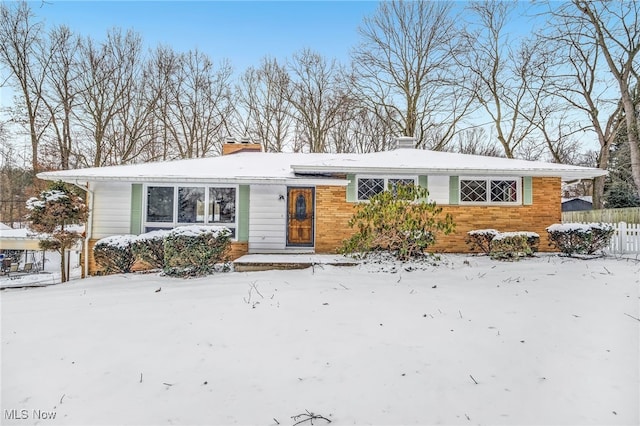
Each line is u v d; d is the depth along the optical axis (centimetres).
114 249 898
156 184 1061
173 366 363
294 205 1112
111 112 2178
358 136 2655
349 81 2378
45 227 938
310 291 627
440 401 296
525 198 1102
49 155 2123
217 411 288
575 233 959
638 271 749
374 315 503
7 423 275
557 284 653
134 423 274
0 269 2045
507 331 438
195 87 2473
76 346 414
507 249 916
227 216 1077
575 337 415
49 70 2055
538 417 272
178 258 809
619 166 2027
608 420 265
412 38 2250
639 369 339
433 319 484
